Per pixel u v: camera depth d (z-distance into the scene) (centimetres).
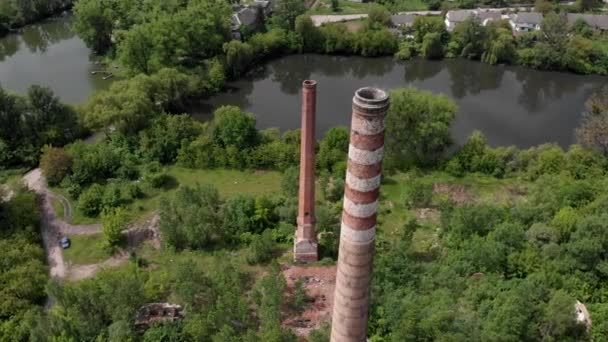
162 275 5069
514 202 6306
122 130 7450
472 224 5531
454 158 7144
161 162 7219
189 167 7162
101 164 6788
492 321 4194
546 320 4234
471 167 7131
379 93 2720
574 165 6662
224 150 7131
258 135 7406
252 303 4819
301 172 4803
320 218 5603
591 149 6838
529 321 4241
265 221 5881
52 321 4250
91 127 7469
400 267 4862
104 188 6425
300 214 5109
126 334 4206
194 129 7444
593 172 6531
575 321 4291
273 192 6575
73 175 6644
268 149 7062
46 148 6825
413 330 4075
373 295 4622
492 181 6956
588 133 6925
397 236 5766
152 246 5722
